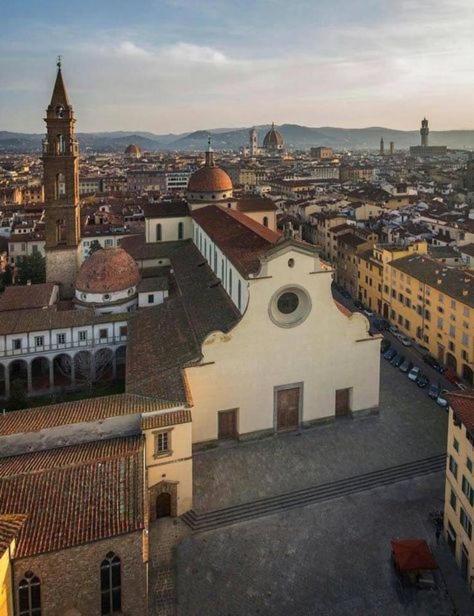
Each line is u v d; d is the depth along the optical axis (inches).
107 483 1594.5
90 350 3309.5
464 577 1827.0
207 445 2503.7
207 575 1841.8
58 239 4185.5
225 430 2554.1
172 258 4087.1
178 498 2081.7
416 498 2212.1
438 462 2420.0
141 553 1509.6
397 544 1857.8
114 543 1477.6
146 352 2741.1
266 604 1734.7
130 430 1978.3
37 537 1432.1
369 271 4667.8
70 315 3316.9
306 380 2623.0
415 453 2475.4
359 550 1947.6
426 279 3774.6
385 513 2129.7
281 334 2534.5
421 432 2647.6
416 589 1788.9
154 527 2046.0
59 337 3250.5
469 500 1782.7
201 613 1704.0
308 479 2298.2
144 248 4259.4
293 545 1971.0
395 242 5068.9
